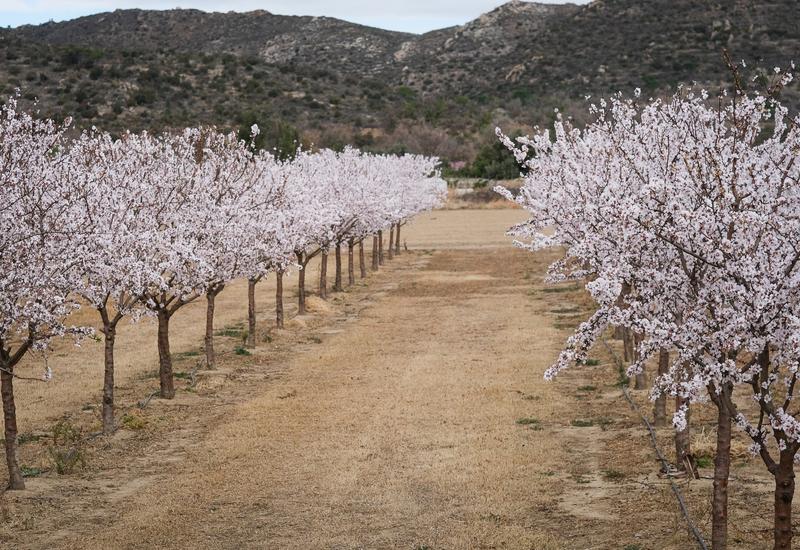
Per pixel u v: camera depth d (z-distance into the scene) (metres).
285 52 197.25
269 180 30.58
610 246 12.08
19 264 14.31
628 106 18.56
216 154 26.27
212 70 104.00
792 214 10.39
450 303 40.56
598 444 18.05
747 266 9.68
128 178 20.14
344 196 41.25
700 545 12.25
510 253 62.78
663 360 18.47
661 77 113.44
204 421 20.91
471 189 98.69
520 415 20.44
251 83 104.25
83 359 28.27
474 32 186.88
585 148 19.66
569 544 12.86
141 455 18.28
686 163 10.92
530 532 13.27
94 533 13.91
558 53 142.38
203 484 16.17
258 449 18.31
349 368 26.48
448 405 21.52
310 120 102.81
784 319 9.71
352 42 198.62
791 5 114.62
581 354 11.21
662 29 129.50
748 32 112.06
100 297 19.02
